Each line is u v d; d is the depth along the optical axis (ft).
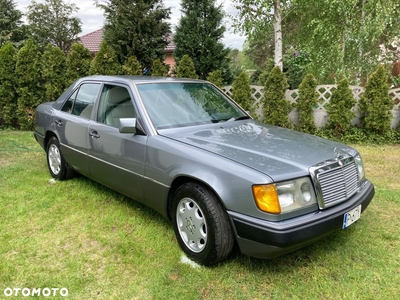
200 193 8.30
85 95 13.10
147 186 9.89
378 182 15.33
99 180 12.30
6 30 75.00
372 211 11.98
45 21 73.56
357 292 7.72
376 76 23.43
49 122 14.73
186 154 8.74
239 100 26.45
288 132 11.02
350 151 9.61
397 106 24.39
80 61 27.99
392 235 10.18
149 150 9.65
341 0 27.73
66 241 9.95
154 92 11.17
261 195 7.29
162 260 8.99
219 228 8.02
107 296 7.64
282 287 7.94
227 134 10.04
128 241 9.93
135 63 29.43
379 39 32.07
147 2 36.76
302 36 36.45
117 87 11.62
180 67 27.91
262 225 7.25
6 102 28.19
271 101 25.64
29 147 21.81
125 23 35.22
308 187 7.77
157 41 36.99
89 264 8.82
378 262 8.88
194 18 34.04
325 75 34.32
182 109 11.19
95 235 10.28
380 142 23.84
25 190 13.87
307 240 7.46
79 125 12.56
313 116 25.55
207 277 8.26
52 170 15.31
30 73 27.53
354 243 9.81
